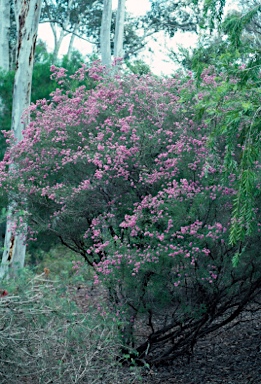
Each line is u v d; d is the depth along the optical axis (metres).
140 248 5.48
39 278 4.94
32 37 10.33
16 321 4.48
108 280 5.36
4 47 16.78
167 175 5.71
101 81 7.11
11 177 6.49
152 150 5.91
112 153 5.83
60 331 4.65
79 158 6.04
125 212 6.07
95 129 6.33
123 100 6.39
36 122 6.78
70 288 5.97
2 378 4.33
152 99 6.33
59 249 10.37
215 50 4.85
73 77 6.99
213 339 7.08
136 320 6.21
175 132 5.95
